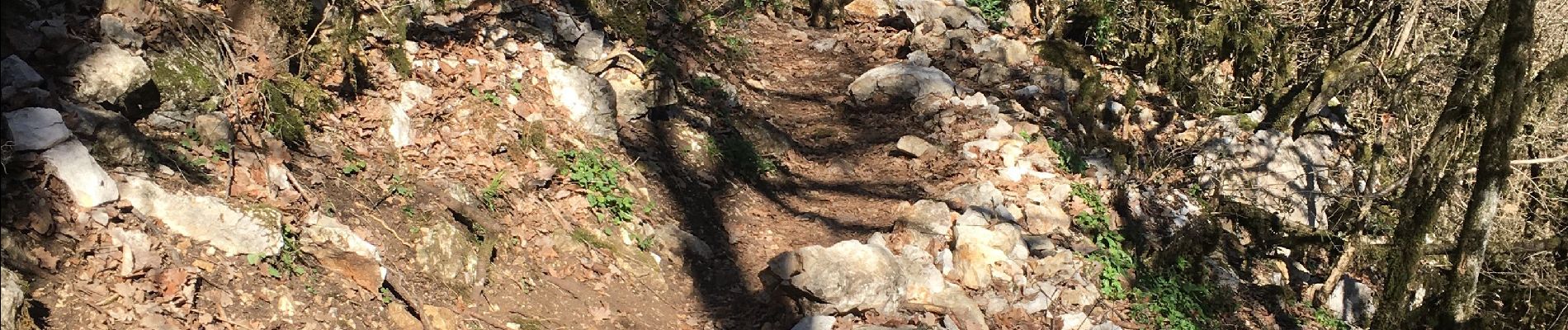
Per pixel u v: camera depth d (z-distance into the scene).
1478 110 10.35
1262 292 11.13
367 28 8.38
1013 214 10.27
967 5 16.75
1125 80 15.04
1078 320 8.60
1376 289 12.37
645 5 12.55
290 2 7.55
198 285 5.52
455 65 8.84
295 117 7.20
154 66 6.65
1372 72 14.66
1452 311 10.78
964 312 8.17
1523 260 12.21
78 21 6.57
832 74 13.96
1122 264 9.98
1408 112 13.66
